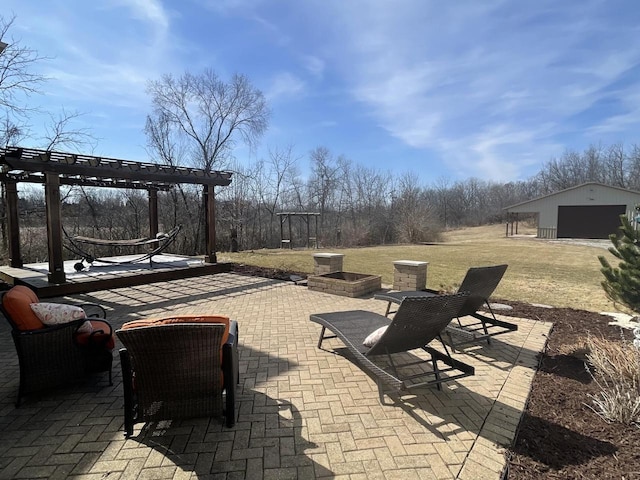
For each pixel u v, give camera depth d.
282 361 3.54
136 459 2.07
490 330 4.59
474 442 2.26
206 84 20.61
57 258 5.97
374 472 1.98
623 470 1.98
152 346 2.04
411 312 2.58
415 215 26.08
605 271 5.02
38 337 2.68
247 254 14.67
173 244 18.66
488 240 25.86
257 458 2.09
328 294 6.70
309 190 30.38
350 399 2.80
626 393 2.62
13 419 2.51
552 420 2.52
